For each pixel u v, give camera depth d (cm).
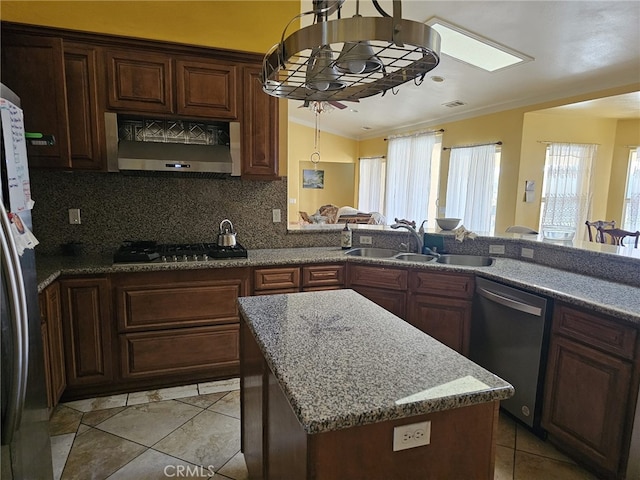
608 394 183
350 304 181
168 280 264
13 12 266
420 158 767
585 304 191
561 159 577
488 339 255
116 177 299
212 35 308
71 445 212
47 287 219
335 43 103
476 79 505
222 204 328
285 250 335
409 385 106
